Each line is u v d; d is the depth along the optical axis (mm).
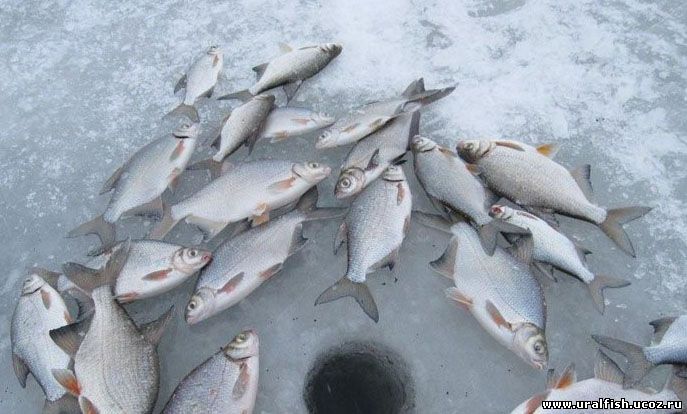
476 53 1120
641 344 878
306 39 1165
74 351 858
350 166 980
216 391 826
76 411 846
